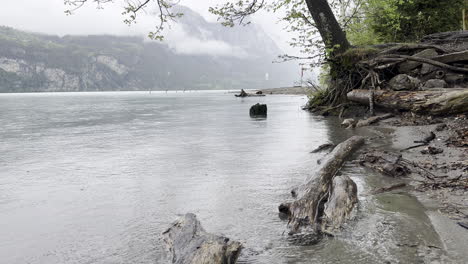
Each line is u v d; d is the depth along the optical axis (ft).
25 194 14.30
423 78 42.29
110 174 17.66
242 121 46.03
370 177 15.39
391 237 9.37
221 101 124.57
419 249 8.63
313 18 48.03
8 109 92.27
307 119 45.70
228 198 13.29
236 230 10.23
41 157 22.71
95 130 39.27
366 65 44.62
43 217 11.66
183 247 8.76
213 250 8.21
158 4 31.63
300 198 11.87
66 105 116.98
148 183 15.78
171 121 49.34
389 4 54.90
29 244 9.61
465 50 40.86
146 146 26.84
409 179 14.88
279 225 10.54
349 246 8.97
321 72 58.90
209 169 18.37
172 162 20.44
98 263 8.50
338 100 50.01
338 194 11.94
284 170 17.63
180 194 13.98
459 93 29.45
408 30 65.46
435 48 43.11
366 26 70.13
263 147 24.97
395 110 36.68
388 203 12.05
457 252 8.37
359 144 22.34
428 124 28.76
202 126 41.16
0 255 8.99
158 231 10.33
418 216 10.75
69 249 9.28
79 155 23.32
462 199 11.94
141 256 8.79
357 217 10.85
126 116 61.46
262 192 13.94
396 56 42.75
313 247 9.01
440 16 62.85
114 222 11.12
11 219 11.51
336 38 48.06
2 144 28.78
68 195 14.10
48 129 40.78
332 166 16.30
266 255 8.63
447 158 17.43
